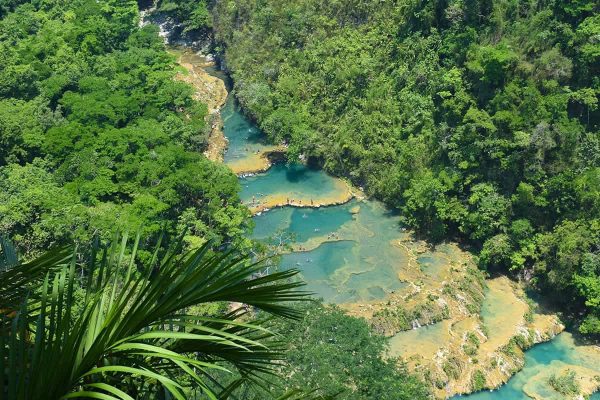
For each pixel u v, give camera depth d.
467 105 67.69
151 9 123.44
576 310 58.19
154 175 64.62
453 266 62.91
